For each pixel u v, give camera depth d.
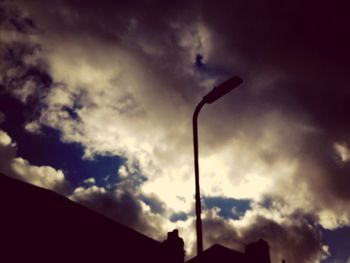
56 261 6.89
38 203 7.16
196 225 4.79
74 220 7.64
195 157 5.39
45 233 6.97
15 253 6.35
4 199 6.65
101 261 7.69
